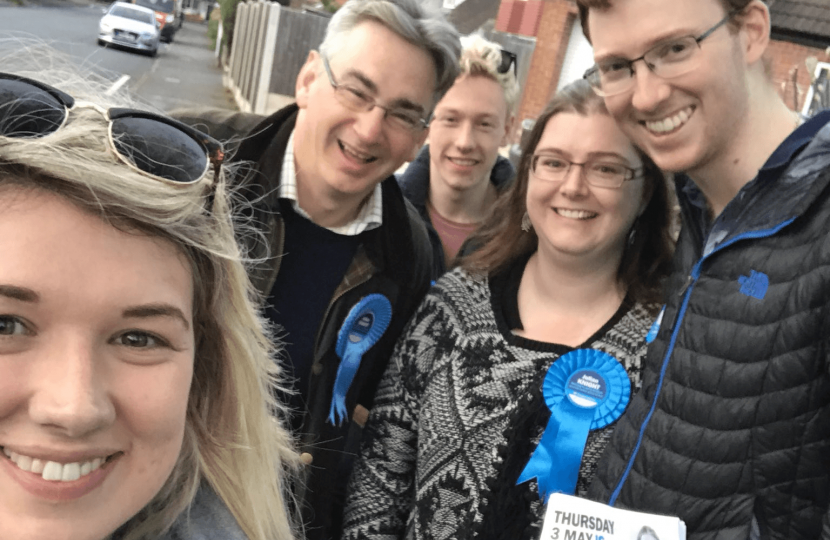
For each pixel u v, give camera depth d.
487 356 0.80
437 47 0.91
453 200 1.38
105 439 0.37
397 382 0.86
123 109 0.38
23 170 0.35
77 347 0.36
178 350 0.40
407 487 0.86
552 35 5.98
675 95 0.68
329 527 0.96
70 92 0.45
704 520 0.63
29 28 9.02
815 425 0.58
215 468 0.53
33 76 0.46
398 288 0.98
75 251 0.35
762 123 0.70
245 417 0.53
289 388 0.92
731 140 0.70
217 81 8.41
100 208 0.36
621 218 0.77
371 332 0.97
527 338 0.79
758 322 0.60
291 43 5.96
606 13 0.69
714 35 0.66
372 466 0.87
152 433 0.39
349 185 0.92
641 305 0.79
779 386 0.59
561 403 0.75
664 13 0.66
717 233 0.66
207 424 0.53
